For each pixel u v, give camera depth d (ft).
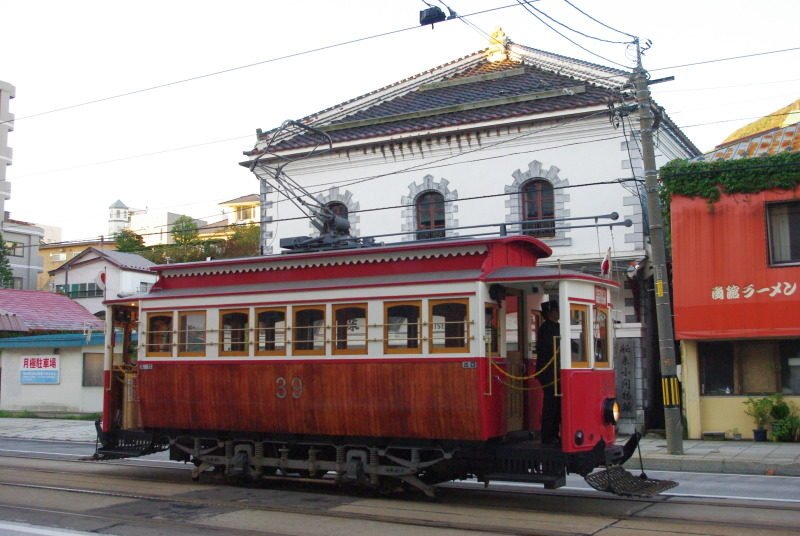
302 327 42.11
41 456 61.77
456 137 84.07
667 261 77.05
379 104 95.61
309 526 33.47
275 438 43.65
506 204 81.66
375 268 41.63
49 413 102.58
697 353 70.54
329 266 43.11
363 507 37.78
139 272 163.63
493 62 95.04
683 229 70.13
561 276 36.96
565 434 36.11
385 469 39.91
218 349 44.73
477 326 37.19
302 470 43.39
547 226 79.77
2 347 107.45
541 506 38.09
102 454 50.11
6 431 85.81
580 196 78.48
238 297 44.34
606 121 77.56
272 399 42.63
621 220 76.43
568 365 36.58
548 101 82.43
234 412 43.93
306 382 41.57
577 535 31.17
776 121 104.63
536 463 37.11
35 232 210.18
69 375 103.30
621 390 75.25
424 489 39.14
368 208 88.58
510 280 37.45
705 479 49.21
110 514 36.35
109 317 50.83
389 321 39.55
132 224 276.82
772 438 66.49
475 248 39.34
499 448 37.55
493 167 82.69
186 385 45.70
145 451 48.29
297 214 92.63
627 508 37.40
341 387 40.50
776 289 66.39
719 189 69.05
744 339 68.64
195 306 45.88
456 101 90.22
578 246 77.92
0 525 33.81
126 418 50.85
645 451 60.95
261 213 94.73
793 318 65.51
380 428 39.45
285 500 39.88
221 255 174.40
